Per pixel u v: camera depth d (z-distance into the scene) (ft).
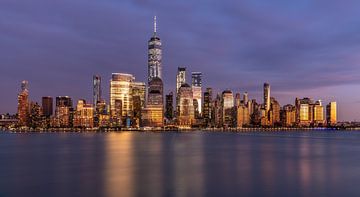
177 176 293.43
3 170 330.54
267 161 411.13
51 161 407.64
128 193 226.17
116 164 378.53
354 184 257.34
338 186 249.55
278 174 305.12
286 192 230.48
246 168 346.13
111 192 229.25
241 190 236.02
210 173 310.04
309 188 242.78
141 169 335.88
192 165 370.32
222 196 219.20
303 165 370.94
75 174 303.48
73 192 229.45
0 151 558.56
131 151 562.25
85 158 442.09
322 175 299.99
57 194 224.74
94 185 252.01
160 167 352.08
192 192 229.86
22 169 337.93
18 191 233.96
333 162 401.49
